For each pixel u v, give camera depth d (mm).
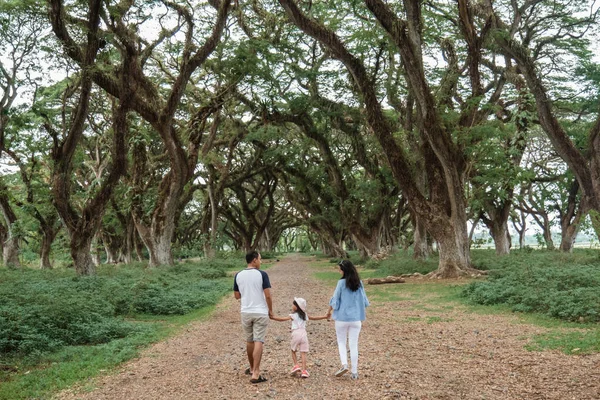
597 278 12797
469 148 21641
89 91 21312
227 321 12672
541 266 18359
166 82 32781
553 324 9859
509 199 33125
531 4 25875
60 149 22125
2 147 21422
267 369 7340
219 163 41250
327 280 25156
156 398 6098
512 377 6301
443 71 27797
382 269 27812
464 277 21062
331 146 39094
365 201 36438
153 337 10281
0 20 18453
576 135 31172
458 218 22125
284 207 67625
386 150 21578
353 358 6602
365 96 21188
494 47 25078
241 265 41500
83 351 8781
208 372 7336
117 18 20453
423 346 8562
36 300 11750
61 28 19250
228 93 30031
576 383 5848
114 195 35531
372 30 24672
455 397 5637
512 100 33188
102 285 16719
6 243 33062
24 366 7848
